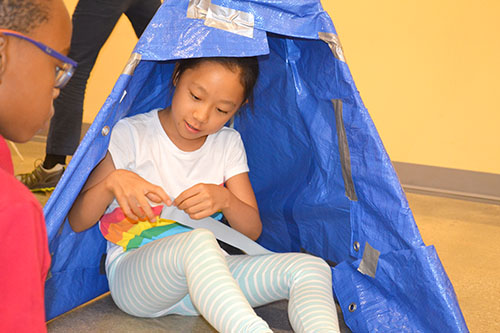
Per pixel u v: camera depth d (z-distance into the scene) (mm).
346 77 973
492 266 1606
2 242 487
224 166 1176
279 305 1201
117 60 2871
